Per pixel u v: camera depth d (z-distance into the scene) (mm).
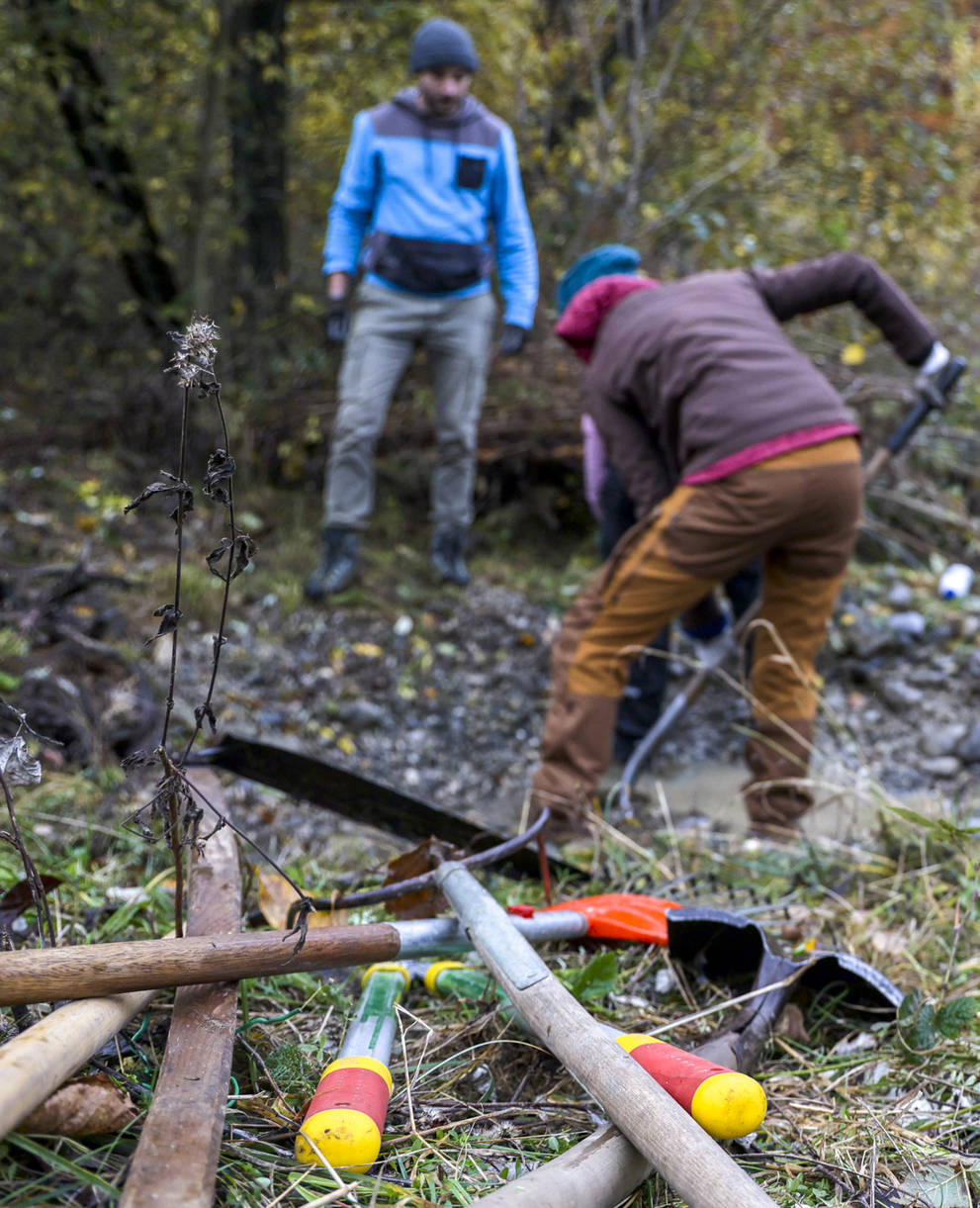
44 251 5750
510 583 4582
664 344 2713
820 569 2781
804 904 2268
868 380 5160
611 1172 1143
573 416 5008
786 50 6047
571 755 2793
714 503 2619
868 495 5156
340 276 4078
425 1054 1558
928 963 2008
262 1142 1231
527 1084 1521
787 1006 1737
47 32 5047
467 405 4273
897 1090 1590
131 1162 1034
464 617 4262
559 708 2816
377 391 4105
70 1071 1080
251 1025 1554
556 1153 1330
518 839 1829
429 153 3938
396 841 2734
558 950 1926
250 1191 1148
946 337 5809
